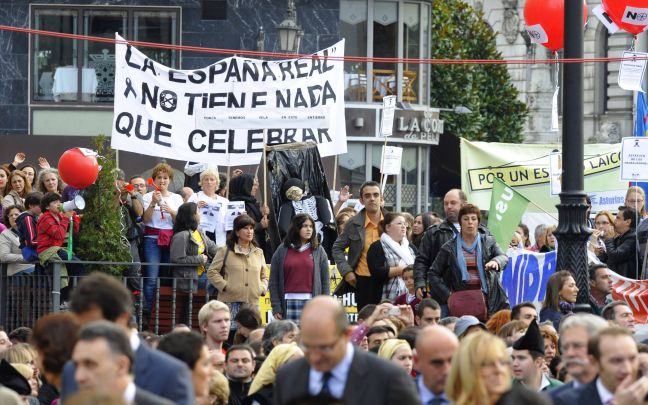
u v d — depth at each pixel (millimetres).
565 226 25375
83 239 27891
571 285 24812
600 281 28125
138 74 30922
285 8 52406
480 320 25250
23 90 51562
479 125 73625
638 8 31453
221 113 31375
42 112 51594
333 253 27906
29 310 27766
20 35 51594
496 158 40688
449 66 72375
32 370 20203
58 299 27094
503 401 13828
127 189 29500
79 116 51688
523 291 29609
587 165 40281
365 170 56156
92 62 51906
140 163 48938
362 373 14250
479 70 75500
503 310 23797
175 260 28484
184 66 52344
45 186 31391
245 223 27266
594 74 95625
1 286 28125
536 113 94812
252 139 31516
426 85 58719
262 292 27672
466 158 40781
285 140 32281
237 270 27203
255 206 31938
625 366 15258
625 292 28188
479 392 13789
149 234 29672
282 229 30094
